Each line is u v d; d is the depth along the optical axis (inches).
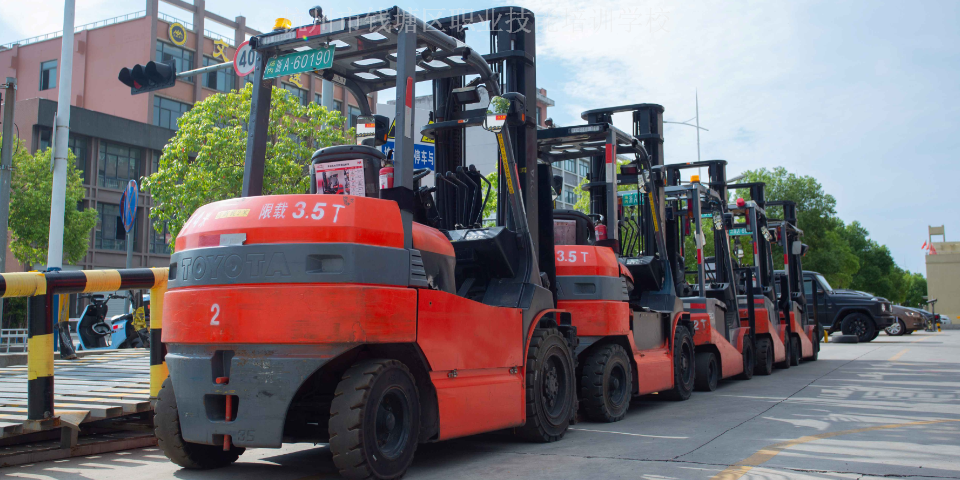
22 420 202.2
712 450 226.7
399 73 197.5
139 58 1502.2
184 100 1560.0
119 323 595.5
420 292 189.6
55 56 1610.5
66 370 327.6
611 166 340.5
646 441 247.3
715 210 512.4
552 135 356.5
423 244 203.0
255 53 220.4
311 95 1643.7
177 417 193.8
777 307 586.9
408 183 194.2
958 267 2623.0
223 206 187.6
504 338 226.2
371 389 175.5
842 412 320.2
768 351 533.0
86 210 1123.9
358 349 187.9
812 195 1665.8
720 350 439.5
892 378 485.4
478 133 995.9
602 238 350.0
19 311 1007.0
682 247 497.0
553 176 346.6
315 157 203.9
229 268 176.4
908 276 3267.7
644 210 388.8
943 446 230.1
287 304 170.9
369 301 173.2
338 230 173.3
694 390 426.3
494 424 217.9
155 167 1475.1
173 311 184.1
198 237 183.5
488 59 293.9
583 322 301.9
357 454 170.7
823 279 1040.8
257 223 177.2
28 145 1290.6
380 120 259.9
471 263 245.4
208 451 201.0
